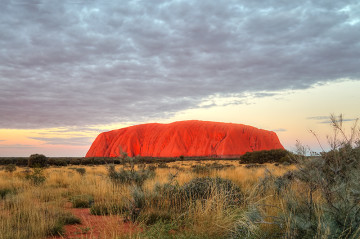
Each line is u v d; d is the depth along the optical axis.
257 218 5.26
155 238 5.75
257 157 59.50
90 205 10.33
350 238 4.14
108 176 14.63
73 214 8.14
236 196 8.30
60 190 13.41
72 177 19.36
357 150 5.04
